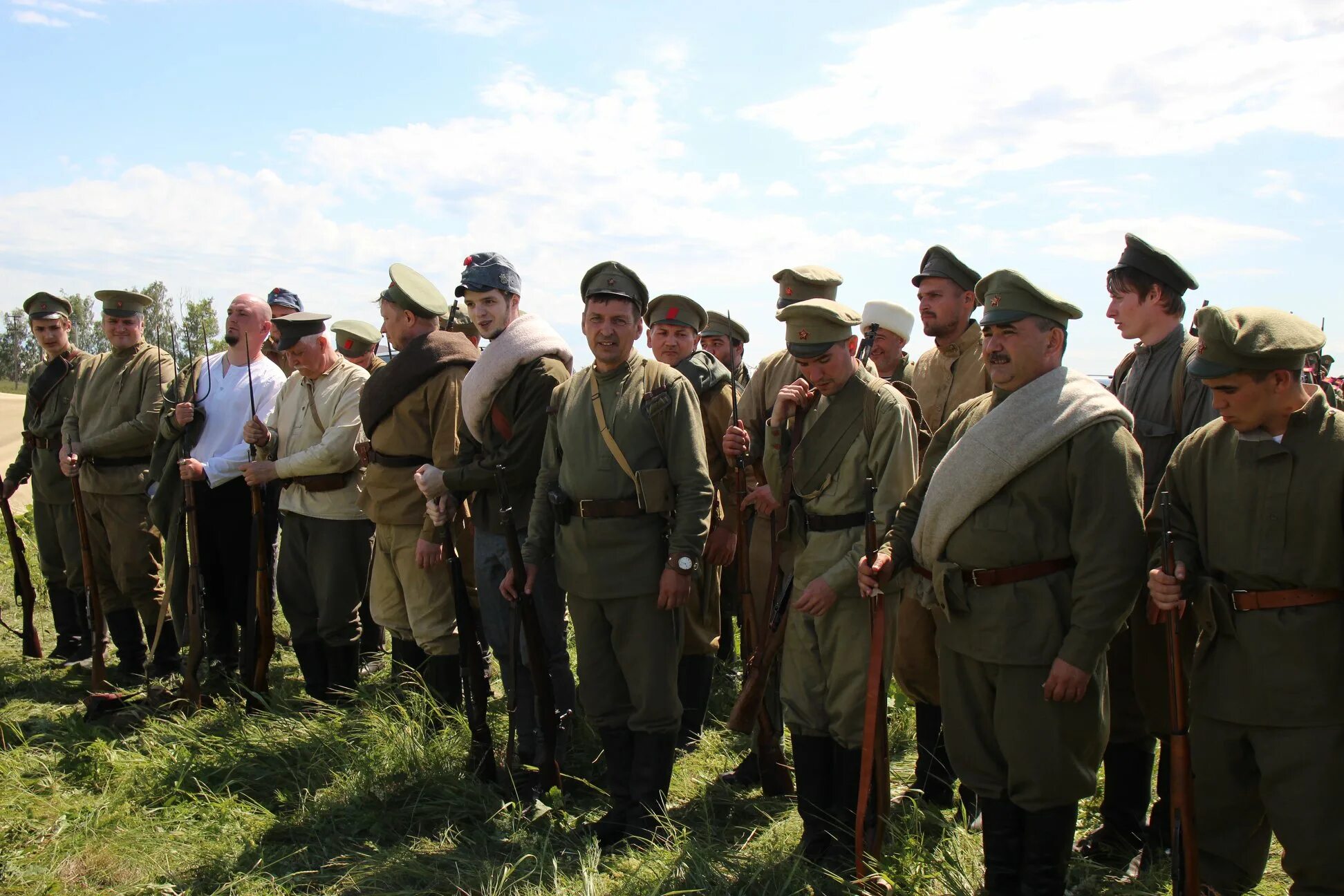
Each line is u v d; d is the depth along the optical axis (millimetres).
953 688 3131
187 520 5316
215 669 5918
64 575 6480
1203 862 2980
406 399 4715
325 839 3859
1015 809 3100
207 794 4160
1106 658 3395
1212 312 2715
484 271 4387
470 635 4281
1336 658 2695
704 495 3705
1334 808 2676
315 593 5387
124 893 3436
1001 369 3012
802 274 4715
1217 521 2859
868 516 3119
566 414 3875
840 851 3438
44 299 6422
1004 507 2953
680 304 5008
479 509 4430
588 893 3270
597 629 3850
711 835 3756
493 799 4078
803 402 3635
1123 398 3619
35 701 5594
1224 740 2875
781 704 4215
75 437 5852
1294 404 2732
